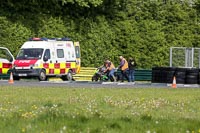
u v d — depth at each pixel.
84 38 118.06
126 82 96.38
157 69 93.12
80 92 62.47
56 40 96.25
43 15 115.56
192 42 124.56
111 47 119.81
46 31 114.81
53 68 94.69
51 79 99.44
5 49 95.81
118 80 101.19
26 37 112.44
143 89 71.00
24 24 113.38
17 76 93.06
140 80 108.38
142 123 30.58
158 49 121.44
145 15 123.38
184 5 125.69
